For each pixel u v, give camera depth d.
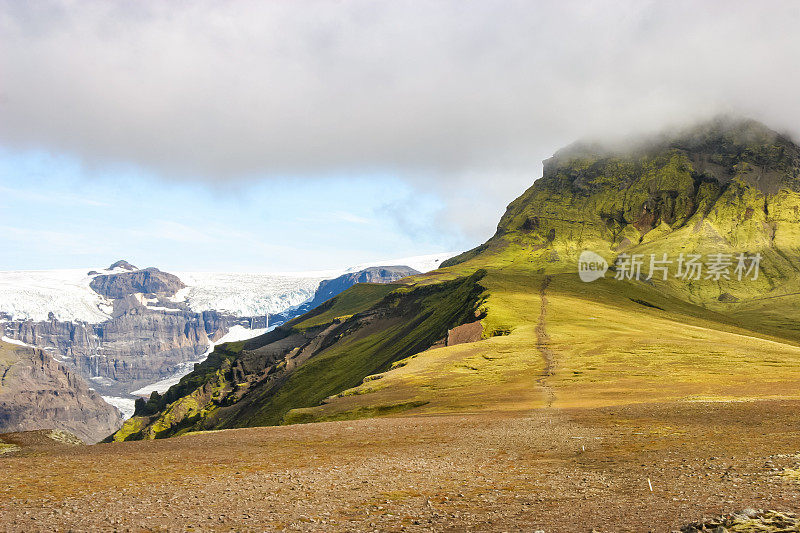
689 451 32.34
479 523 18.62
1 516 20.58
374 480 27.83
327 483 27.22
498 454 36.22
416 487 25.81
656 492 22.25
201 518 20.14
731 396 73.62
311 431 56.56
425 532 17.64
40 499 23.92
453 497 23.36
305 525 18.94
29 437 59.00
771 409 50.38
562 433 44.53
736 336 166.50
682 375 99.25
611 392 83.31
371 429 56.03
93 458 40.75
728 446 33.03
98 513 21.06
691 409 54.50
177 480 28.81
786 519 15.65
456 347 139.62
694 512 18.16
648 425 45.44
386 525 18.73
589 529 16.92
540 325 162.62
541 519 18.75
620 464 29.89
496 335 160.38
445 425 56.12
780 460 26.73
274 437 53.09
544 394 84.62
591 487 24.41
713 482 23.31
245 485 27.02
